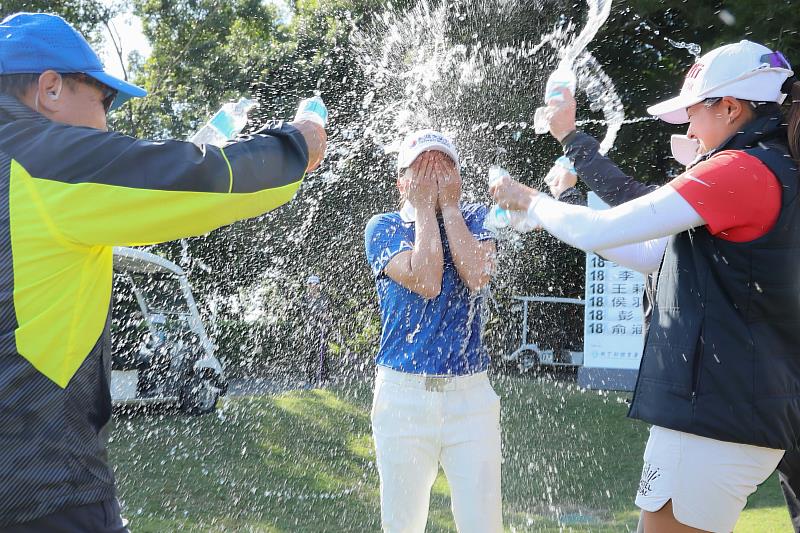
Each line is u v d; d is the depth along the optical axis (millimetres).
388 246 2604
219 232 9328
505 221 2424
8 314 1593
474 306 2615
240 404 7887
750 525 4043
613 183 2619
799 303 2027
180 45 17672
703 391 2027
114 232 1647
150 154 1672
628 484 5188
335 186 7473
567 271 11555
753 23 8273
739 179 1972
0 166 1613
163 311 7535
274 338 9680
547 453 6066
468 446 2553
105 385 1776
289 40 14227
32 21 1776
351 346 9891
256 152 1778
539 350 11383
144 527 4074
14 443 1596
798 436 2074
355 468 5535
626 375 10102
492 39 7699
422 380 2539
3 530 1598
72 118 1787
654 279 2465
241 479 5105
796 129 2021
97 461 1722
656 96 9578
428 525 4090
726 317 2021
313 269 9430
